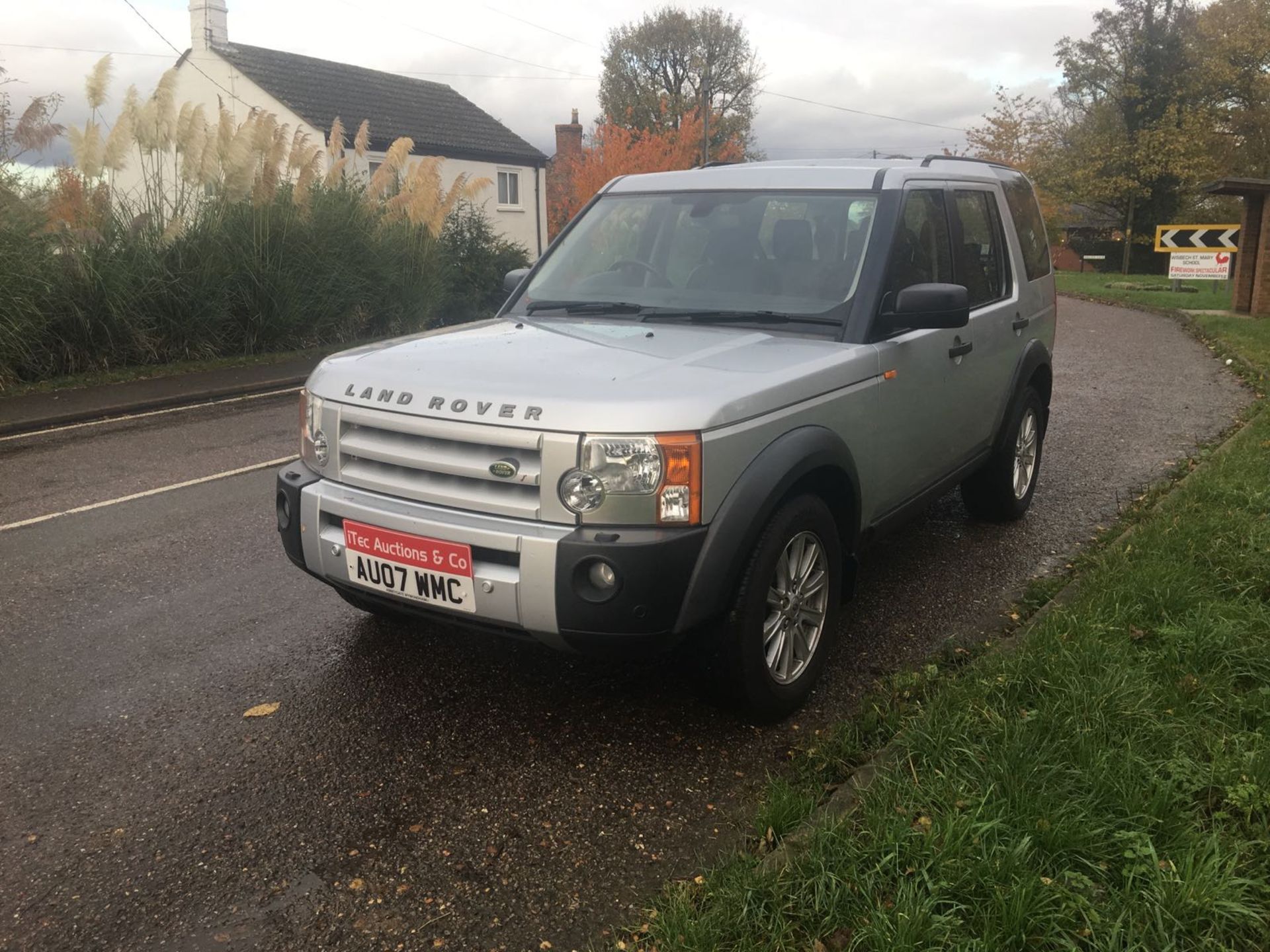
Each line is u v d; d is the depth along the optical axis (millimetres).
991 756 2951
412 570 3316
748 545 3205
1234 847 2551
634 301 4410
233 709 3789
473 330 4254
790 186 4527
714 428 3117
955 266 4895
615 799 3160
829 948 2305
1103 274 41938
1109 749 2963
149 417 10133
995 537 5789
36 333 11789
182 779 3305
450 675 4055
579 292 4609
